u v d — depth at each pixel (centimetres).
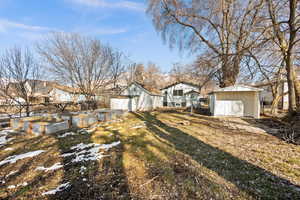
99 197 221
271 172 286
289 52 823
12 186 257
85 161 350
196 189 236
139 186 247
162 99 2384
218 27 1349
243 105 1150
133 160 352
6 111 1330
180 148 429
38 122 675
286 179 260
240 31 1067
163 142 489
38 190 244
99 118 949
